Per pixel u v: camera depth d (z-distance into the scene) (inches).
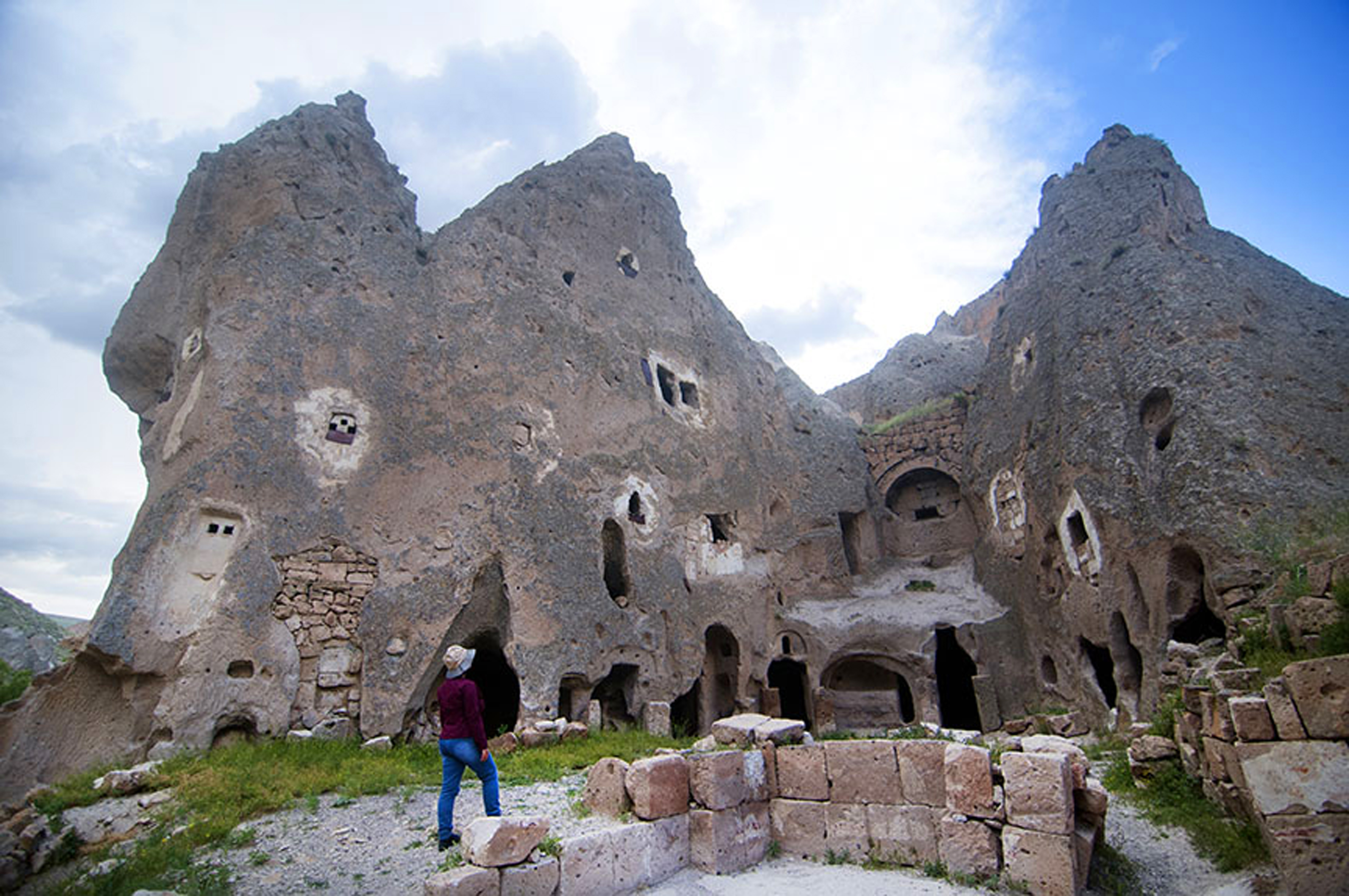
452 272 658.8
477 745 275.7
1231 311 597.0
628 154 944.3
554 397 674.2
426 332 613.0
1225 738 295.7
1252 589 454.0
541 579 580.4
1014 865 250.8
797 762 310.8
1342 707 243.6
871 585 930.1
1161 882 264.7
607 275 816.9
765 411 965.8
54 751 400.5
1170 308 607.5
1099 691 618.5
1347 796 235.5
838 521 941.2
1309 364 569.6
